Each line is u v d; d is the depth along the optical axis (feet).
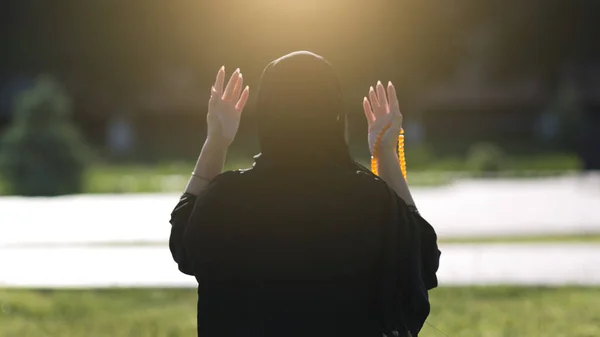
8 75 171.53
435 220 56.39
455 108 176.14
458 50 172.86
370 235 9.27
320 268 9.18
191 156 148.66
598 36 177.88
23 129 78.28
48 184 77.10
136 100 170.30
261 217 9.22
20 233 50.34
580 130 147.54
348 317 9.25
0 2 166.61
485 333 25.07
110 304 30.32
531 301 30.22
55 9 164.96
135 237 48.26
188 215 9.73
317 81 9.46
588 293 31.81
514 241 45.96
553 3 176.14
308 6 146.82
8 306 29.30
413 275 9.45
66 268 37.65
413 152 113.60
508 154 148.05
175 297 31.55
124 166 128.47
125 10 162.40
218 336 9.30
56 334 25.54
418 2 156.87
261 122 9.53
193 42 159.84
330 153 9.51
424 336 24.54
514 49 180.14
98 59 167.32
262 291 9.21
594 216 57.57
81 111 168.55
